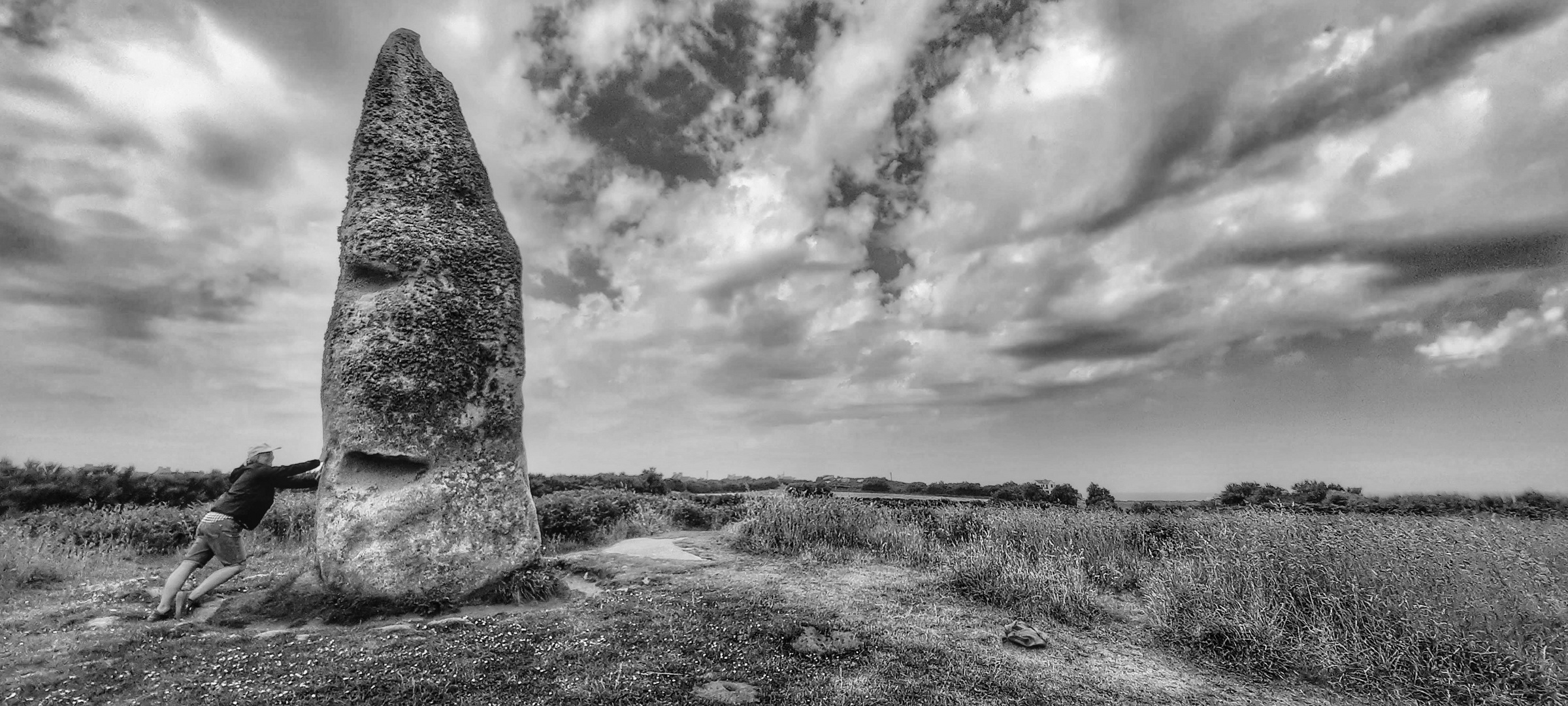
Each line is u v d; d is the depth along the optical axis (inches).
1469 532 288.8
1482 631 234.5
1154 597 298.7
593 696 169.0
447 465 274.4
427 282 281.7
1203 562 323.0
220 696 161.6
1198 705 200.5
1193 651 249.0
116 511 446.9
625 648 208.4
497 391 292.4
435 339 279.0
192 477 613.0
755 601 278.1
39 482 515.5
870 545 435.2
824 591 309.3
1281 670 231.0
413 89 302.0
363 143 289.0
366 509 257.3
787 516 461.7
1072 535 413.7
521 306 311.7
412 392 270.7
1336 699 211.5
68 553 350.6
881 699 180.7
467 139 315.0
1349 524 306.2
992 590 308.3
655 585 314.0
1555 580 254.5
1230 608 269.9
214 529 248.7
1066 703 193.2
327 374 270.5
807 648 217.9
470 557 269.3
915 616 273.3
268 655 192.4
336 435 261.9
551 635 219.6
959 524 457.4
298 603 246.2
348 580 250.5
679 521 601.6
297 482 276.5
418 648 199.5
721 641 219.8
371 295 275.7
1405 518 349.1
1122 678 219.5
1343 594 259.4
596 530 506.3
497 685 173.2
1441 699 210.5
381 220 279.6
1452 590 249.8
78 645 199.2
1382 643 233.6
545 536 484.7
